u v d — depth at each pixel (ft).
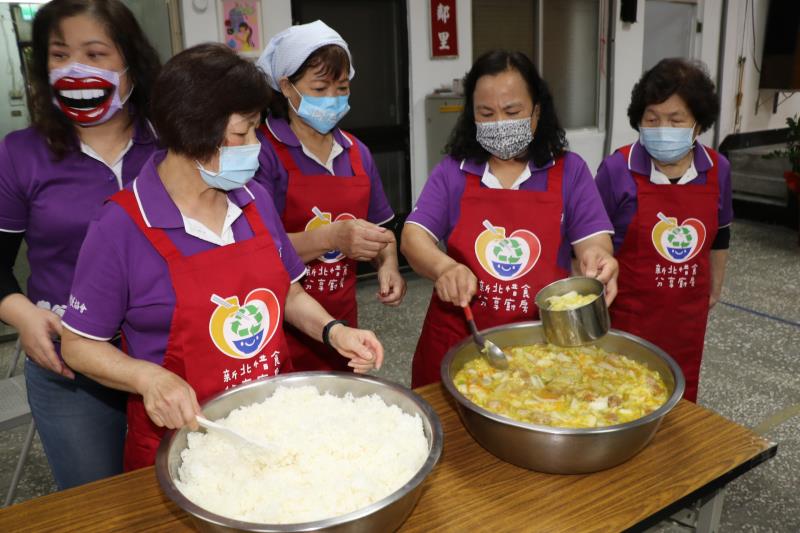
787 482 7.73
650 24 20.76
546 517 3.34
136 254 3.84
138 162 5.01
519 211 5.57
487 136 5.27
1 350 12.57
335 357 6.48
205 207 4.03
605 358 4.68
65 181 4.79
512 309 5.73
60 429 5.00
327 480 3.37
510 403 4.14
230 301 4.02
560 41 18.99
